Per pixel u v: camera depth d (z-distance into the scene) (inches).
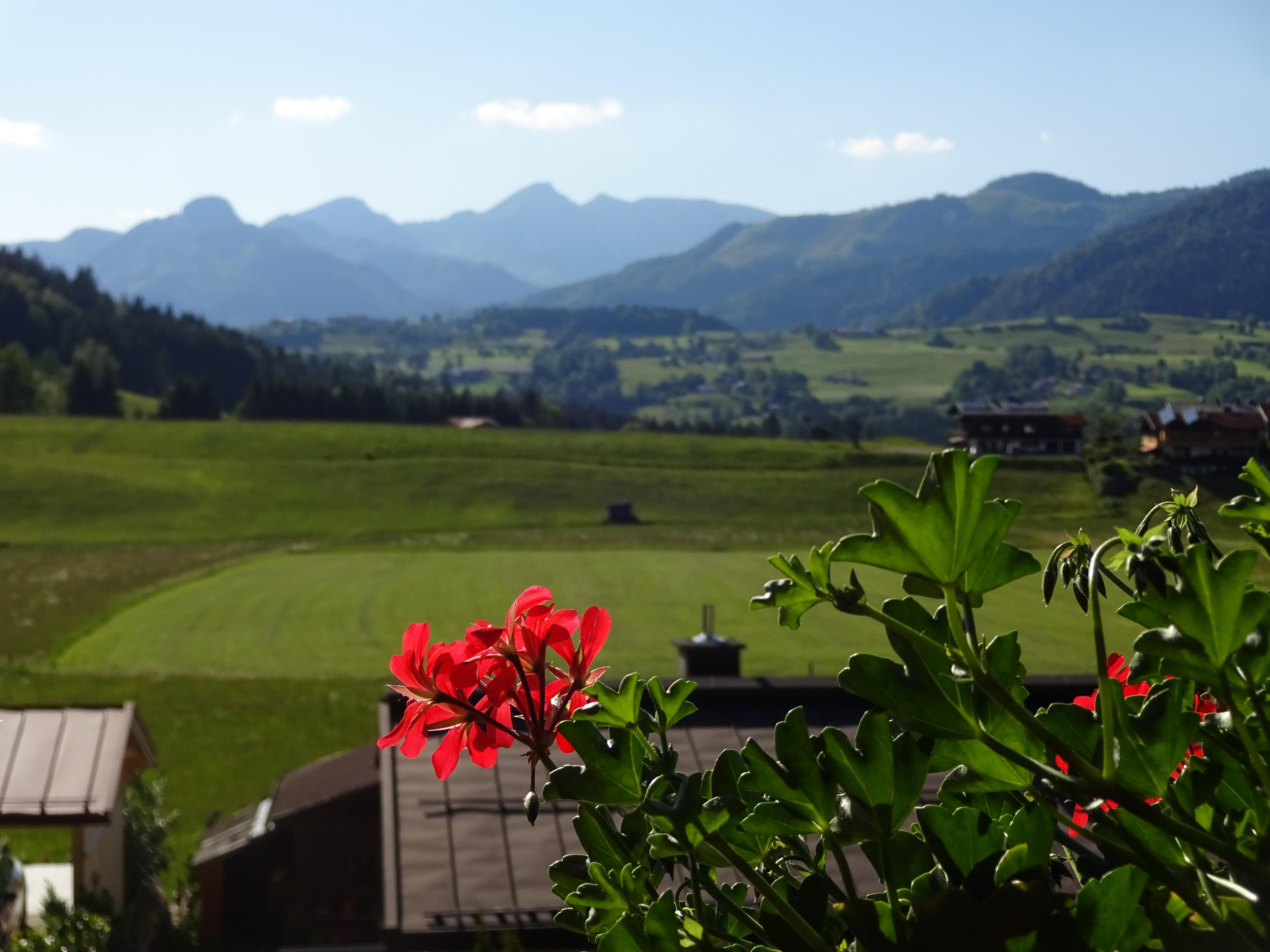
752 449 4099.4
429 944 319.9
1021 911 37.9
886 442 4594.0
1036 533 2224.4
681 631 1744.6
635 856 52.7
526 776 399.5
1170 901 39.7
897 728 50.8
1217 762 45.3
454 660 50.5
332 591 2161.7
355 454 4003.4
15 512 3245.6
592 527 3245.6
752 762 42.8
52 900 458.0
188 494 3523.6
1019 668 44.1
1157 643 37.8
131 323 7834.6
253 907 721.6
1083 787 37.4
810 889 44.0
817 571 40.4
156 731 1286.9
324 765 834.8
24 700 1416.1
